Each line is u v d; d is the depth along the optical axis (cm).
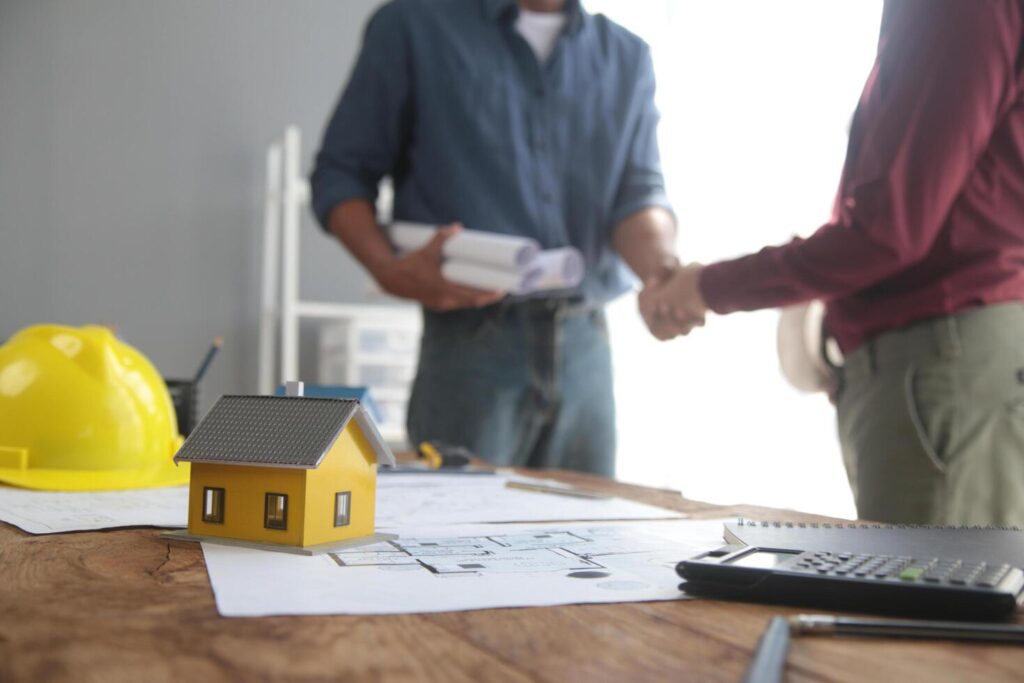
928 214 93
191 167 299
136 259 293
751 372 264
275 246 292
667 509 74
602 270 156
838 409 116
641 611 39
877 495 102
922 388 99
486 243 130
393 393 266
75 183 288
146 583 42
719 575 41
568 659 32
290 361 271
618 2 303
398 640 33
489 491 84
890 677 30
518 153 149
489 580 44
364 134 152
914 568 41
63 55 287
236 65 304
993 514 97
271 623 35
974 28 90
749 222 254
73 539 54
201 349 298
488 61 148
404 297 142
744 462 264
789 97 241
